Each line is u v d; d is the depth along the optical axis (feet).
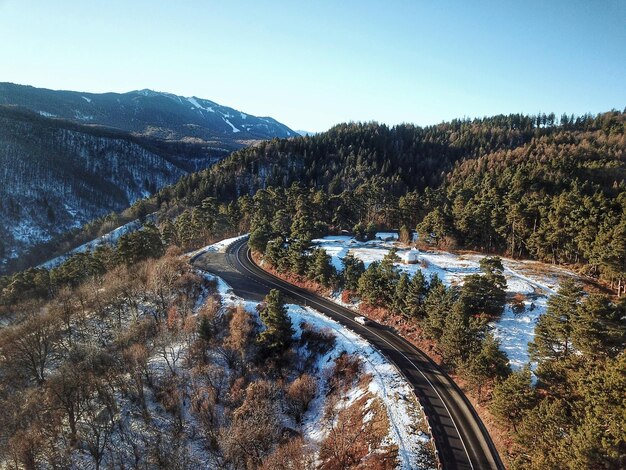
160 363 180.14
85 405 156.56
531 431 105.09
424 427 124.67
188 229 357.20
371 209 391.04
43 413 143.74
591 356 128.67
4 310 219.82
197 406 153.79
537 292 196.24
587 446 85.71
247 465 128.57
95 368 164.96
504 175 341.62
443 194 363.15
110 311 219.41
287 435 141.79
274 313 180.55
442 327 165.27
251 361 179.42
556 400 105.40
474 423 127.03
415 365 161.58
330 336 184.85
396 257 251.39
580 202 234.99
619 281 189.26
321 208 372.17
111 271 252.21
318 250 252.01
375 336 186.39
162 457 135.95
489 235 276.82
